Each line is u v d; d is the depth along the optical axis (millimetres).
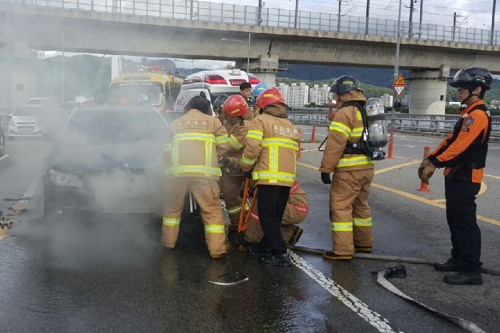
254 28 37219
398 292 4254
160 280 4480
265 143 4934
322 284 4484
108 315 3736
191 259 5090
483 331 3512
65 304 3914
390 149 14336
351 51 42031
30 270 4648
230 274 4672
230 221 6434
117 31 34094
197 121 5168
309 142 19500
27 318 3652
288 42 39844
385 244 5879
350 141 5020
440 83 46062
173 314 3781
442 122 28938
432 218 7191
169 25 34594
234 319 3723
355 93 5020
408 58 43906
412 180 10359
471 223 4531
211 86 13062
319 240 5973
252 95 8758
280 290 4312
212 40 37688
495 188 9539
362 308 3973
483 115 4348
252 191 5773
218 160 5613
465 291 4398
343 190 5105
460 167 4480
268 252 5219
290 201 5402
